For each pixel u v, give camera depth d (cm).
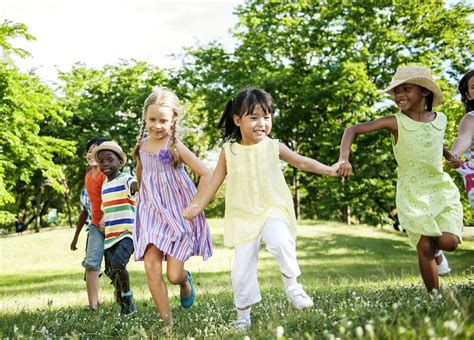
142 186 501
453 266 1412
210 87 2945
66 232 2578
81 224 709
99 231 650
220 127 489
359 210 2708
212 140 3167
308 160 478
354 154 2666
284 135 2916
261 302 559
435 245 475
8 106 2070
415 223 470
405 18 2661
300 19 2848
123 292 598
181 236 476
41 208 4734
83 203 684
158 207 483
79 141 3453
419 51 2623
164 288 467
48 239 2320
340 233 2534
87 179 659
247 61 2830
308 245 2125
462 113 2202
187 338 368
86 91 3869
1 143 2077
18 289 1094
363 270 1355
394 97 502
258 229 448
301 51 2770
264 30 2848
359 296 490
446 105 2342
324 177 2803
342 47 2708
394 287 570
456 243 465
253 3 2945
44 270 1555
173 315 516
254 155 462
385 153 2630
